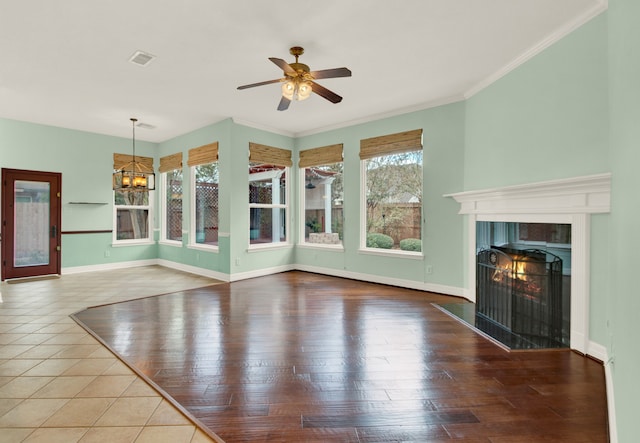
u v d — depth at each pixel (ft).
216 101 14.94
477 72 12.01
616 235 5.32
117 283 17.48
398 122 16.26
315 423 6.01
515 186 10.07
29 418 6.11
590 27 8.54
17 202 18.15
